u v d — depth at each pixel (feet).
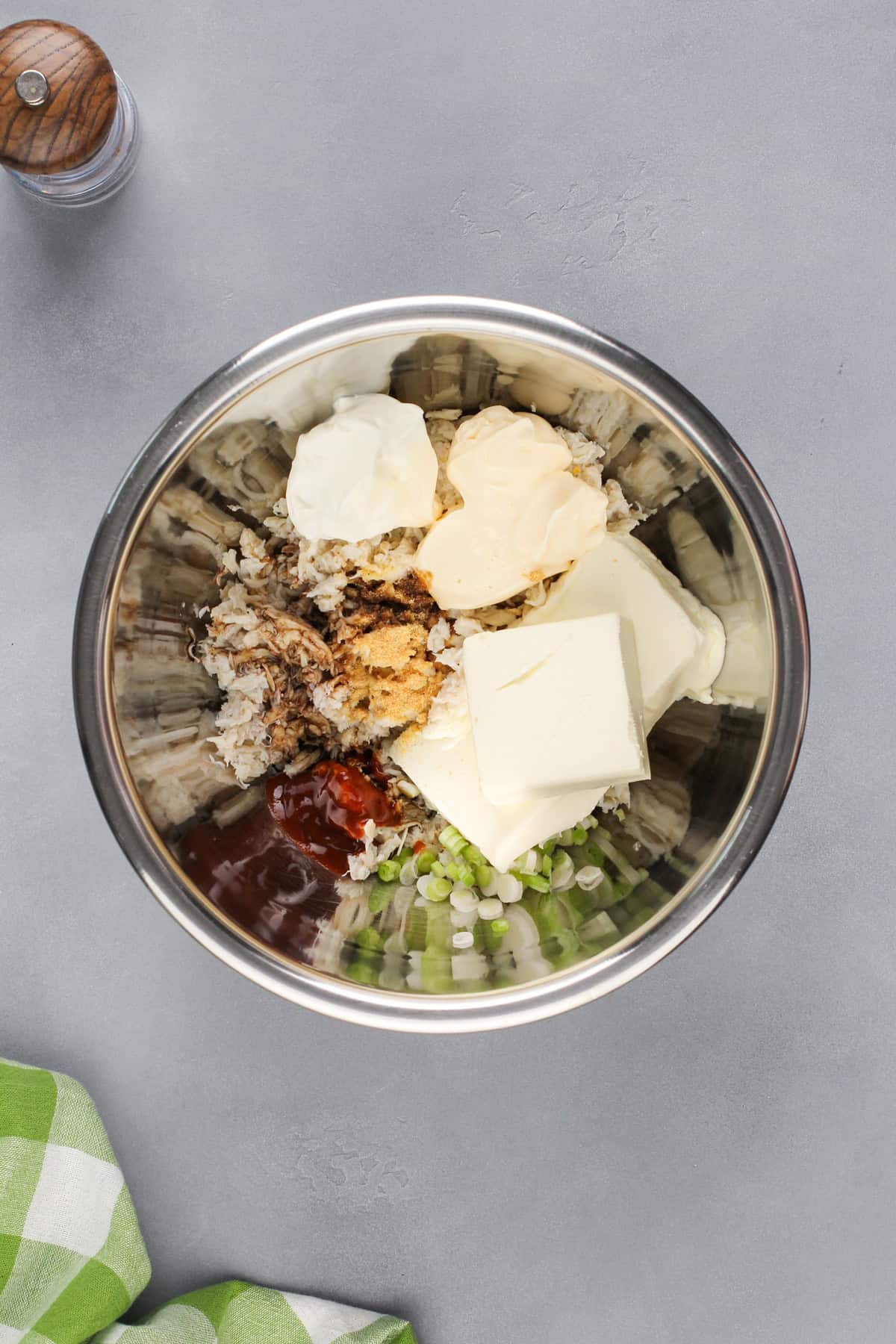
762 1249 2.05
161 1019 2.03
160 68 2.00
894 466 2.03
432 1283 2.03
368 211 2.00
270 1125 2.03
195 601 1.88
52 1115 1.97
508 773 1.80
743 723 1.79
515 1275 2.04
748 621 1.78
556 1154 2.04
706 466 1.72
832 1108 2.05
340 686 1.87
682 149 2.02
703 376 2.02
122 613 1.74
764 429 2.03
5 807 2.02
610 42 2.01
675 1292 2.05
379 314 1.70
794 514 2.04
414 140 2.01
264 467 1.84
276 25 2.00
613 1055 2.05
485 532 1.83
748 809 1.72
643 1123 2.04
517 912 1.89
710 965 2.05
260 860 1.88
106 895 2.03
